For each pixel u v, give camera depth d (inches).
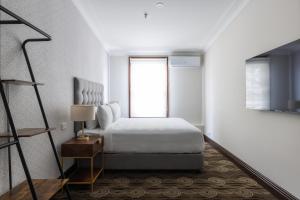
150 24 159.2
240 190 98.3
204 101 239.3
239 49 133.9
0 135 56.0
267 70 95.0
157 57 245.1
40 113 82.4
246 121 123.5
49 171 89.7
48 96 89.4
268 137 99.0
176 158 119.4
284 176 86.8
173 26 163.8
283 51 83.4
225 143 162.7
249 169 117.3
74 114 101.4
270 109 92.7
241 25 130.4
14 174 66.2
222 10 135.1
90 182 95.7
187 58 237.0
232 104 147.0
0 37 60.8
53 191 62.3
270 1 96.3
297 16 77.7
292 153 81.5
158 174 119.6
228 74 155.6
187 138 120.6
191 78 245.4
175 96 245.4
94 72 171.6
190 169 120.0
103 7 129.9
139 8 131.7
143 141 120.0
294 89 77.1
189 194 94.3
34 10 78.4
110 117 140.6
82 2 123.3
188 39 198.7
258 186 102.7
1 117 60.6
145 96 247.0
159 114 246.4
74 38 121.9
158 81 246.5
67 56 111.0
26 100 73.1
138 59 247.0
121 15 141.9
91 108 102.8
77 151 95.7
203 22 155.3
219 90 179.2
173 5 128.1
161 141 120.2
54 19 95.3
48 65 89.4
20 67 70.2
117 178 113.5
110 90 243.8
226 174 119.4
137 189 99.5
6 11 48.9
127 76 244.4
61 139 102.8
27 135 55.7
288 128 83.8
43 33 65.6
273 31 94.0
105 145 119.0
